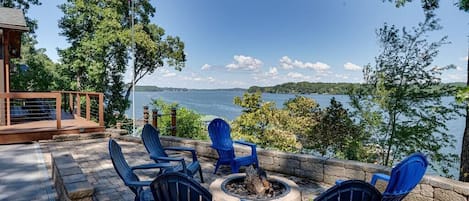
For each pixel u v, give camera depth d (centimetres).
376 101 722
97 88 1789
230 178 330
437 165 659
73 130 798
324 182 466
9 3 1938
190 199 236
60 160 404
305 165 488
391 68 715
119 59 1927
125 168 347
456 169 643
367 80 747
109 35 1731
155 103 1396
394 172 265
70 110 1177
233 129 1190
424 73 676
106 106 1908
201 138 1288
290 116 1112
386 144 708
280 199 277
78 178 328
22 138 732
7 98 767
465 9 553
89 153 640
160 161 456
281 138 1073
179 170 398
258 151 543
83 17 1747
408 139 677
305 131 944
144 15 2053
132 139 784
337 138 766
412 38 696
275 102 1177
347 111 767
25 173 485
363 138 734
